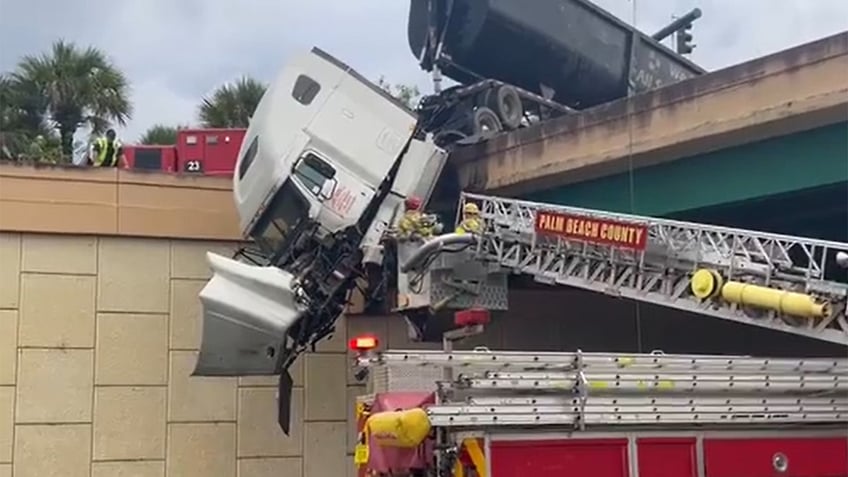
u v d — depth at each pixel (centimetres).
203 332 1227
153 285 1462
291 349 1274
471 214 1237
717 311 977
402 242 1254
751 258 958
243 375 1262
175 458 1438
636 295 1065
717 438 773
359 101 1306
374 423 757
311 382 1499
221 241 1497
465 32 1585
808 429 800
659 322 1703
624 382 748
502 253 1212
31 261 1416
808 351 1669
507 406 723
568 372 743
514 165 1450
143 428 1432
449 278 1221
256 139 1317
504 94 1584
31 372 1399
